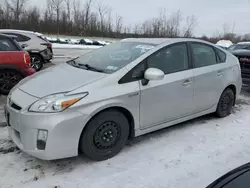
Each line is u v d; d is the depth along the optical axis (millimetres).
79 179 2990
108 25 46656
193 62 4246
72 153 3064
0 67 5883
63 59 14078
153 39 4293
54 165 3238
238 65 5172
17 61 6031
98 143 3270
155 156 3527
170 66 3926
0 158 3336
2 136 3934
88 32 44656
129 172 3156
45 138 2914
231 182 2164
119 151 3527
